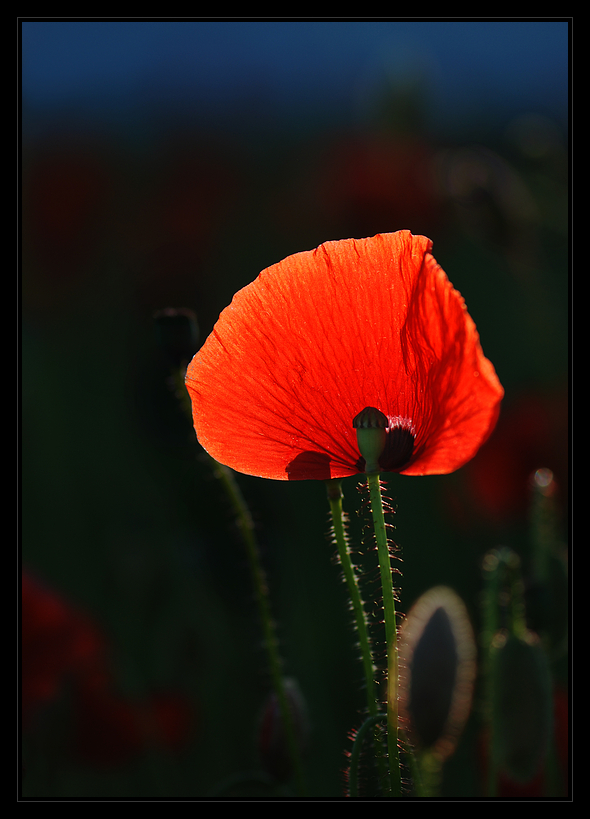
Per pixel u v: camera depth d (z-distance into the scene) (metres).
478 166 1.31
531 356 1.54
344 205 1.71
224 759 0.98
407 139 1.71
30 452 1.39
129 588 0.95
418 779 0.60
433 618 0.69
